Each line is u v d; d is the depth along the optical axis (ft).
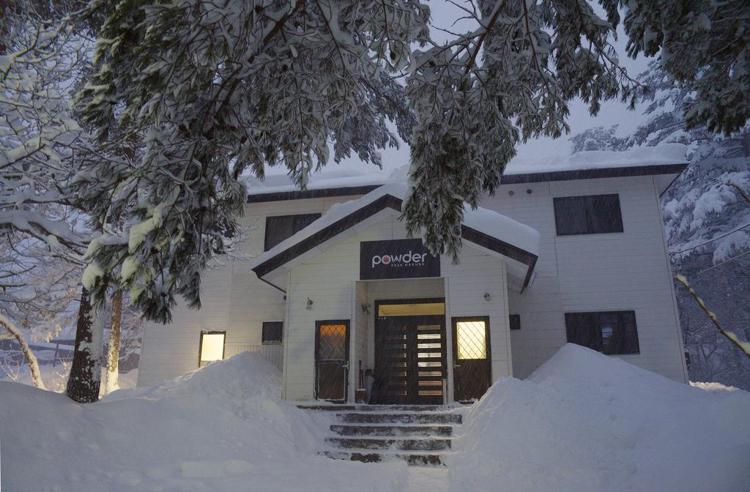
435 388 46.29
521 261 39.09
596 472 23.03
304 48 19.31
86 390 31.35
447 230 25.07
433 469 28.02
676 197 97.96
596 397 33.04
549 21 22.61
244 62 18.13
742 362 98.02
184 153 18.38
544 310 51.65
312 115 21.30
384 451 30.19
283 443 29.45
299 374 41.09
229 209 21.59
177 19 15.08
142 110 17.03
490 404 30.94
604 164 53.16
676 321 49.29
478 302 39.68
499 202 55.31
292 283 43.16
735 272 86.99
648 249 51.49
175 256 18.24
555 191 54.54
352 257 42.73
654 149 54.90
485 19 22.90
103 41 16.70
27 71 28.22
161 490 19.44
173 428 26.76
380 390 46.37
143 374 56.29
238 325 56.08
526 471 23.88
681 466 20.92
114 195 18.72
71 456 20.90
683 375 48.01
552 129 24.49
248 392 43.57
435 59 20.81
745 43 15.25
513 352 51.16
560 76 23.52
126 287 16.85
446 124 22.39
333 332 41.93
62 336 107.96
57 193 29.04
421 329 47.80
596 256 52.19
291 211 58.85
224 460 23.63
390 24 17.12
